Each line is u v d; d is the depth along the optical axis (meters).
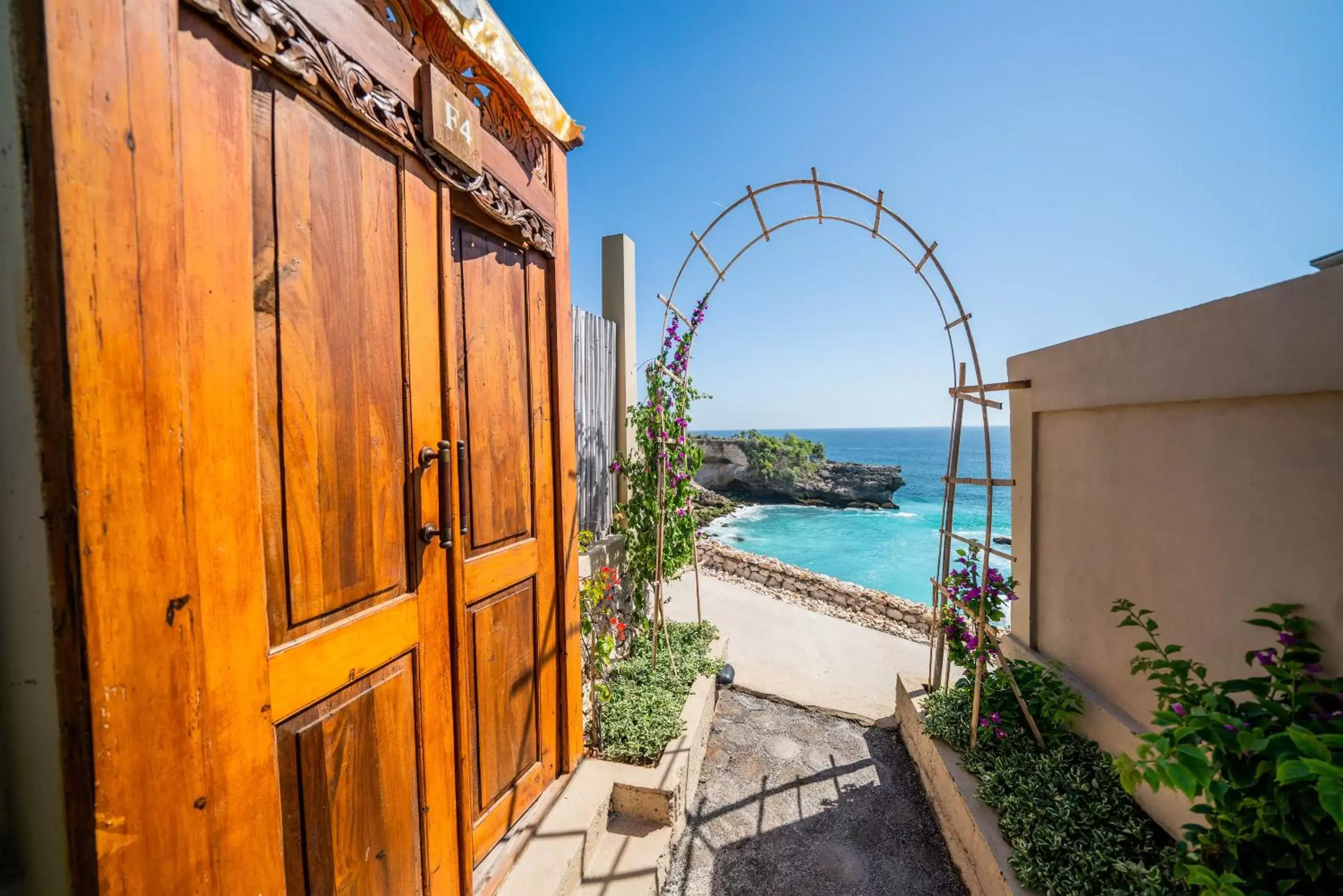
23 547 0.75
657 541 3.29
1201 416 1.97
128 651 0.80
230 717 0.95
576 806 2.13
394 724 1.38
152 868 0.83
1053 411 2.87
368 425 1.30
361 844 1.27
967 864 2.24
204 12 0.89
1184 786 1.31
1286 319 1.61
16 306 0.73
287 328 1.10
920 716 3.00
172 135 0.85
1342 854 1.24
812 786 2.92
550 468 2.18
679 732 2.72
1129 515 2.33
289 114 1.10
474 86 1.67
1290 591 1.64
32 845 0.79
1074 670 2.69
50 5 0.70
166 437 0.85
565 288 2.25
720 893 2.25
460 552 1.59
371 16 1.27
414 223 1.43
